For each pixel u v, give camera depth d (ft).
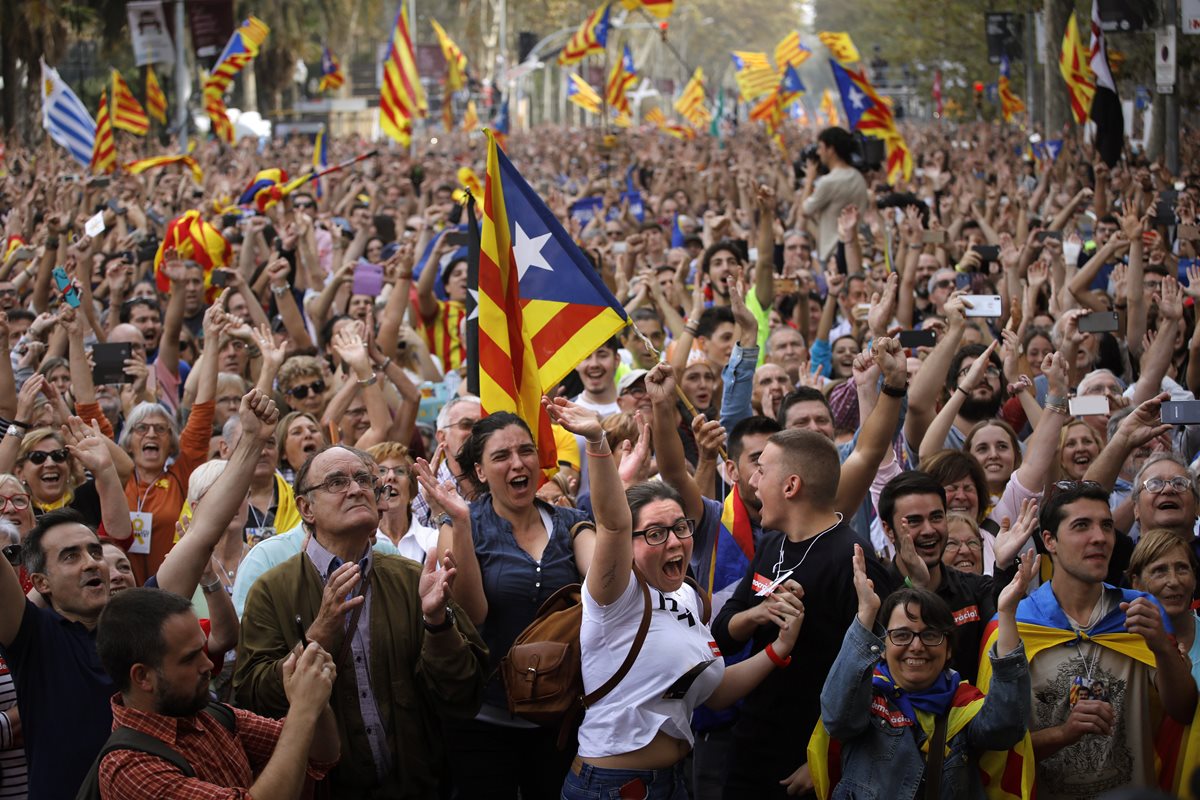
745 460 20.72
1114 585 19.94
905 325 36.68
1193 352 29.14
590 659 17.28
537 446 21.85
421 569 18.07
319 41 246.88
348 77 256.93
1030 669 17.56
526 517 19.27
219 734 14.58
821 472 18.21
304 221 43.19
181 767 13.87
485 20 287.89
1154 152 83.66
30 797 16.05
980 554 19.95
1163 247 40.96
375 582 17.67
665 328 38.96
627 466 20.20
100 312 41.70
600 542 16.79
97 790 13.98
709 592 20.34
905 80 220.84
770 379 27.86
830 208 48.49
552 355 22.21
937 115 183.93
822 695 16.35
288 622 17.15
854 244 44.06
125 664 13.96
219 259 44.21
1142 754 17.28
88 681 16.22
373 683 17.33
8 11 138.21
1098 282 42.73
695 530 20.66
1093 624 17.58
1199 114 103.30
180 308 33.63
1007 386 28.35
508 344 22.20
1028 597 18.04
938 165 78.28
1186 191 43.04
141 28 112.27
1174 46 56.75
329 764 15.76
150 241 50.34
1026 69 124.67
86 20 149.48
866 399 22.86
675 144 146.82
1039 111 125.70
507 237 22.26
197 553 16.79
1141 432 20.79
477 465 19.26
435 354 40.16
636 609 17.17
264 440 17.22
